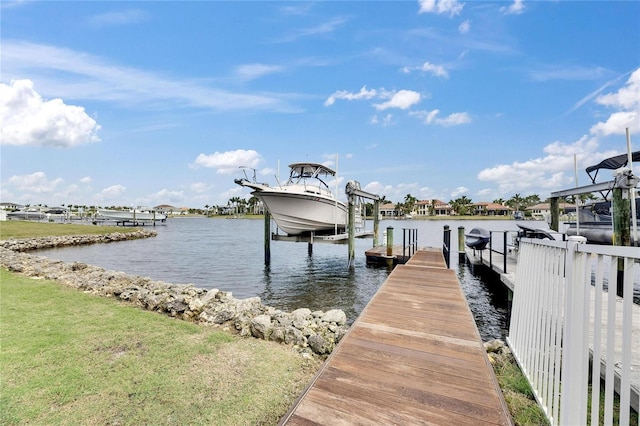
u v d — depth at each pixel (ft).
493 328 22.89
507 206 329.52
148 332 14.20
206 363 11.51
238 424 8.35
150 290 21.79
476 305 28.50
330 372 9.47
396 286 20.34
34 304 18.24
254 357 12.16
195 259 54.95
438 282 21.49
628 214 22.68
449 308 15.67
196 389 9.84
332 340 14.47
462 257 47.65
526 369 10.57
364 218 60.18
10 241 64.64
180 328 14.83
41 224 114.32
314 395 8.33
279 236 47.70
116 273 26.86
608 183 26.58
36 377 10.21
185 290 22.07
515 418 8.64
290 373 11.05
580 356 6.60
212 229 163.63
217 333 14.46
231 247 74.38
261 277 39.45
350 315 24.89
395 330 12.77
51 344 12.68
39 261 34.04
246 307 18.01
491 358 12.48
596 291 6.15
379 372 9.48
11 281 24.64
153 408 8.86
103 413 8.59
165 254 61.52
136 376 10.45
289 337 13.80
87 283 23.20
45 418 8.33
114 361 11.45
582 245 6.63
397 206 338.95
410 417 7.50
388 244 45.96
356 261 52.60
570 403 6.84
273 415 8.73
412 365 9.91
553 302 8.45
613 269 5.71
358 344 11.43
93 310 17.24
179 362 11.51
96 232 95.91
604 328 13.21
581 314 6.68
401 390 8.56
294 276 40.09
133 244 81.30
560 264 8.11
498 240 91.76
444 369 9.67
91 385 9.87
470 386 8.76
